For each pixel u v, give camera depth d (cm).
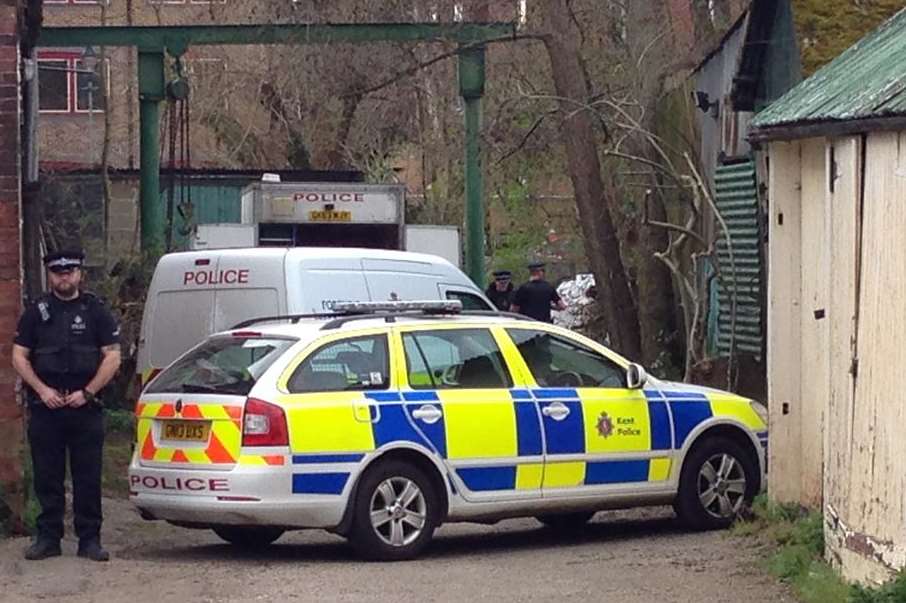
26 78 1947
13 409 1558
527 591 1295
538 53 3447
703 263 2534
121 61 5453
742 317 2294
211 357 1513
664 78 2783
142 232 2902
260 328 1530
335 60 3058
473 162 2950
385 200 2608
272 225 2592
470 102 2919
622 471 1605
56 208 3491
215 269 1905
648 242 2867
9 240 1549
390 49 3058
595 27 3078
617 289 2638
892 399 1112
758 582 1299
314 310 1852
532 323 1609
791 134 1373
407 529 1494
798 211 1561
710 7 2905
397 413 1484
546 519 1794
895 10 1695
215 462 1437
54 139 5466
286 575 1398
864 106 1162
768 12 2011
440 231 2645
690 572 1363
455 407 1515
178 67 2881
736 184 2306
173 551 1593
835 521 1262
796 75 1880
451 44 3089
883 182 1141
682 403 1650
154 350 1953
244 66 4972
